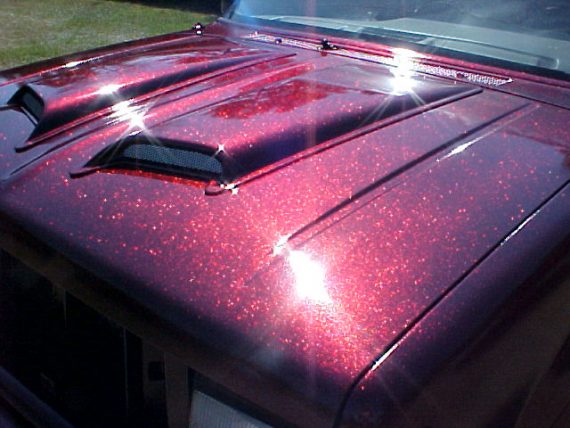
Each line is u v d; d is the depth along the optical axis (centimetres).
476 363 128
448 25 240
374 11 254
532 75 218
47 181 159
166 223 142
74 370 162
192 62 212
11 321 176
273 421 120
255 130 163
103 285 136
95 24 972
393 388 114
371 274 129
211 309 125
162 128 167
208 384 128
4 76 223
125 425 151
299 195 147
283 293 125
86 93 189
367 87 193
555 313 151
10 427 160
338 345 117
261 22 274
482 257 138
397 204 146
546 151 171
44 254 147
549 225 150
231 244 135
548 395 160
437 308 126
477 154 166
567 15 221
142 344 140
